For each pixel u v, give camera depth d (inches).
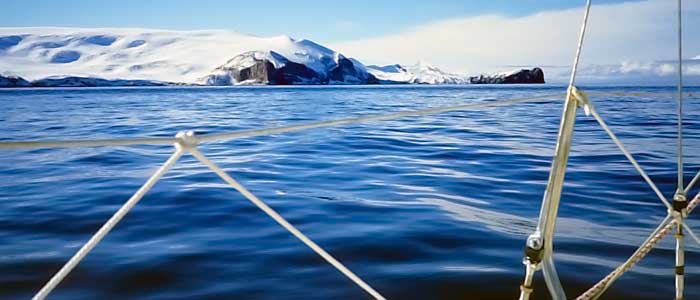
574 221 286.8
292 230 92.0
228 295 191.5
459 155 550.3
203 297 189.8
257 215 297.1
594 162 488.4
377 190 372.8
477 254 232.5
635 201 332.2
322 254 95.1
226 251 235.5
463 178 417.1
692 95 152.7
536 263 93.4
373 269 214.8
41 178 432.5
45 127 967.6
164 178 414.9
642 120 971.9
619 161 494.6
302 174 442.3
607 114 1138.0
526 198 345.1
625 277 206.1
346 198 346.0
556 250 239.0
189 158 539.8
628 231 269.1
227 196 343.9
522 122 973.8
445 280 203.0
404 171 454.3
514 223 284.2
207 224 279.3
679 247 127.5
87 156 558.6
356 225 278.2
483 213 305.6
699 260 223.6
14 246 246.1
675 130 786.8
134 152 589.9
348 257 228.7
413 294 192.1
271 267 216.7
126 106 1772.9
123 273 210.8
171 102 2091.5
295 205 325.1
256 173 446.6
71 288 197.5
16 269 215.2
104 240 253.4
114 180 418.0
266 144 656.4
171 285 200.2
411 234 261.1
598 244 247.4
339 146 632.4
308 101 2158.0
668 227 124.6
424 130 824.3
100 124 1030.4
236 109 1572.3
